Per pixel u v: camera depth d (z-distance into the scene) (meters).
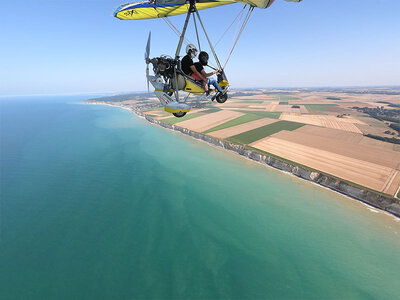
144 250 26.98
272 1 6.85
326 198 39.47
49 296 20.95
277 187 43.97
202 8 9.58
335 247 27.58
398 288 22.09
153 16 10.26
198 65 8.10
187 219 33.50
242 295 21.17
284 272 23.83
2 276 23.12
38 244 28.11
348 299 20.92
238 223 32.53
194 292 21.44
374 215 34.28
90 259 25.58
